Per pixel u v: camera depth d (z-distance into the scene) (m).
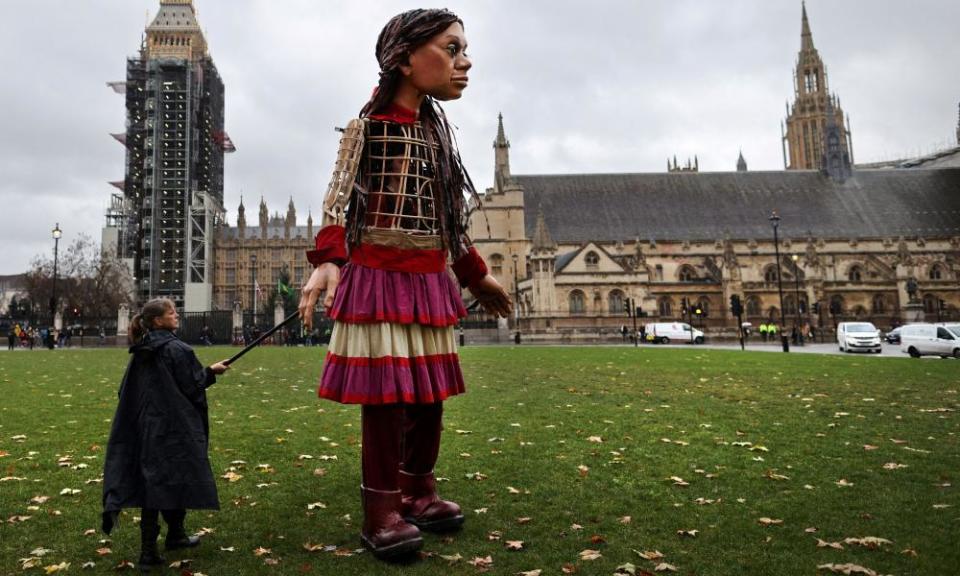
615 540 5.01
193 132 113.94
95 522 5.58
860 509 5.78
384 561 4.60
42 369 22.44
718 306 77.25
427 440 5.36
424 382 4.89
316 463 7.75
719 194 90.31
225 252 130.12
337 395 4.74
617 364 24.11
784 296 77.94
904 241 79.69
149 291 108.06
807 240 82.75
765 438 9.14
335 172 4.85
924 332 31.48
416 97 5.23
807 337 65.31
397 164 5.03
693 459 7.83
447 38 5.05
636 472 7.21
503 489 6.54
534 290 69.75
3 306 146.75
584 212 86.44
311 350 39.00
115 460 4.59
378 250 4.90
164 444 4.60
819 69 133.50
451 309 5.21
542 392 14.91
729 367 22.06
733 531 5.21
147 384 4.72
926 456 7.94
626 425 10.29
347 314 4.78
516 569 4.43
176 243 111.69
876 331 38.31
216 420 10.98
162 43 118.31
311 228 136.50
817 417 11.02
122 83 127.94
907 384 16.14
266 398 14.07
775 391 14.82
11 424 10.41
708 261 81.25
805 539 5.00
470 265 5.70
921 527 5.26
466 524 5.46
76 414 11.52
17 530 5.35
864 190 91.62
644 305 70.81
